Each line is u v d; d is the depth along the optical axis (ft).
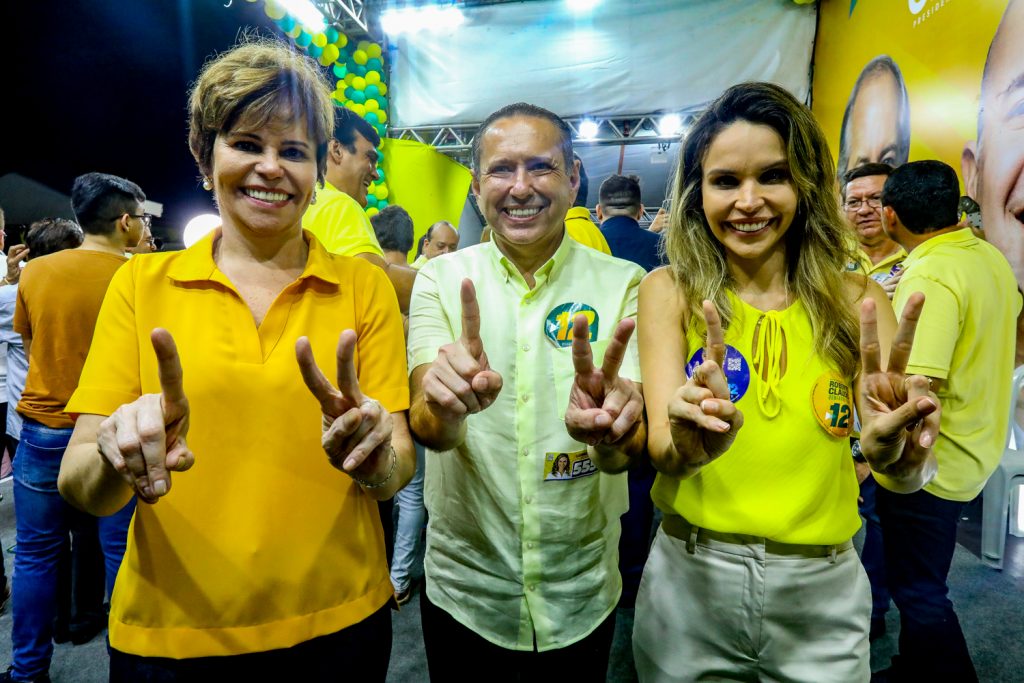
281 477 2.77
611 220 8.18
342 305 3.04
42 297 5.76
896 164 11.83
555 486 3.59
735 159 3.11
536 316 3.69
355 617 2.94
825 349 3.17
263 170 2.73
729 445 2.72
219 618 2.69
